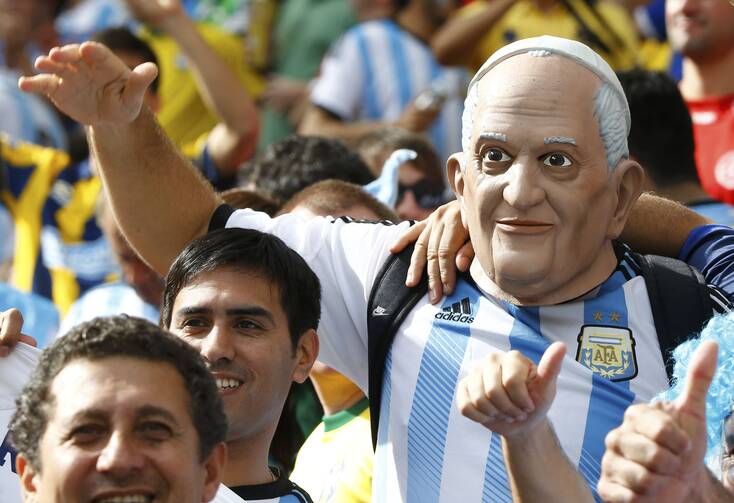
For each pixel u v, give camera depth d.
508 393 3.20
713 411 3.62
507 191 4.04
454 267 4.33
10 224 7.61
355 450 4.80
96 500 2.93
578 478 3.38
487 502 4.05
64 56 4.20
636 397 4.10
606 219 4.14
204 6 9.57
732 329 3.73
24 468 3.09
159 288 6.29
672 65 8.52
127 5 7.84
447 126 8.42
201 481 3.07
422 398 4.20
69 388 3.00
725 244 4.48
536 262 4.05
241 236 4.13
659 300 4.21
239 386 3.98
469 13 8.48
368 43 8.56
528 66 4.09
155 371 3.03
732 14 6.90
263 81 9.45
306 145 6.09
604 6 8.44
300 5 9.43
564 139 4.02
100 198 6.63
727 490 3.35
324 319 4.49
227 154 7.59
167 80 8.68
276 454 5.52
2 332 3.95
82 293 7.55
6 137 7.73
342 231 4.59
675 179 5.94
